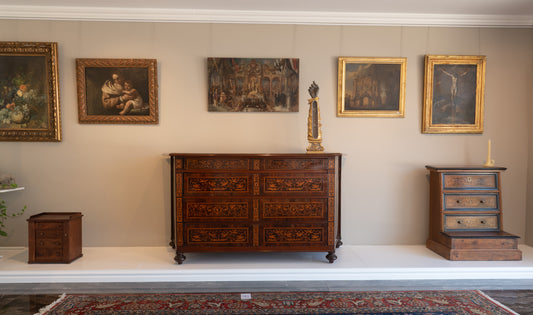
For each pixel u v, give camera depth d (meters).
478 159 4.37
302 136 4.28
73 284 3.41
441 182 3.99
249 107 4.20
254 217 3.64
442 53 4.29
